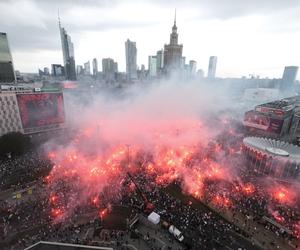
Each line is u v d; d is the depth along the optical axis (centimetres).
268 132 14025
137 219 6134
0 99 11088
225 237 5538
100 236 5481
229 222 6078
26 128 12088
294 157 8081
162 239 5519
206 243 5350
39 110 12331
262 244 5381
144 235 5616
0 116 11206
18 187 7469
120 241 5359
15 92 11569
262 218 6206
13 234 5484
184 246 5294
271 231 5788
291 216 6341
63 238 5388
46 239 5338
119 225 5822
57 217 6081
